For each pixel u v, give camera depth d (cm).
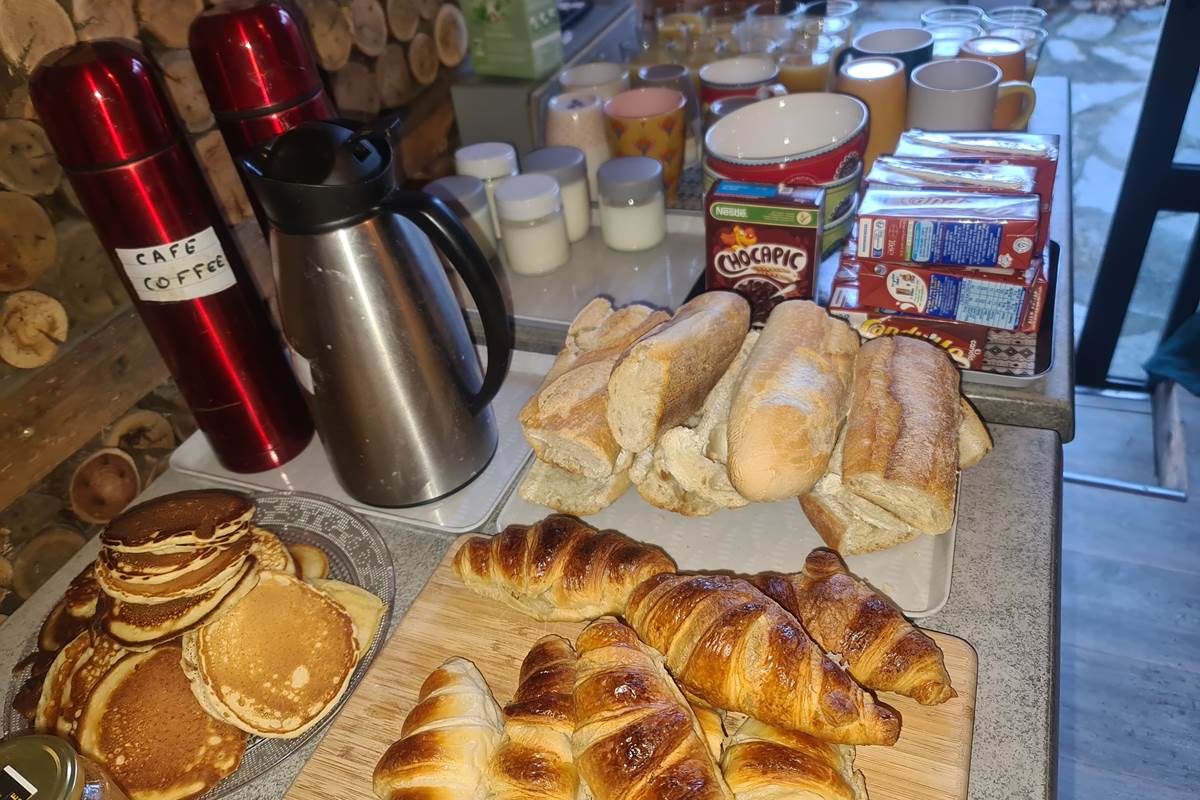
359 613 68
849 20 144
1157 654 150
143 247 69
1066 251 99
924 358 72
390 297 65
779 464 61
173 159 68
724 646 52
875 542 68
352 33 115
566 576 62
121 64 64
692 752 47
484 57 139
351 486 78
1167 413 186
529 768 50
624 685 50
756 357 70
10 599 77
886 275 79
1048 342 84
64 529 81
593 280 111
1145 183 154
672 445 70
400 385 70
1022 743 56
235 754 59
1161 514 172
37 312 75
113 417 84
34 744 46
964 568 68
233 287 76
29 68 72
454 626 66
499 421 89
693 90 138
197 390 79
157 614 59
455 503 79
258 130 74
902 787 53
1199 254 168
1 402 74
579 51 153
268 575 64
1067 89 145
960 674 58
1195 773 133
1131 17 210
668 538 73
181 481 87
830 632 57
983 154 83
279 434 85
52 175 75
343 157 60
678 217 122
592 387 73
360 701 61
